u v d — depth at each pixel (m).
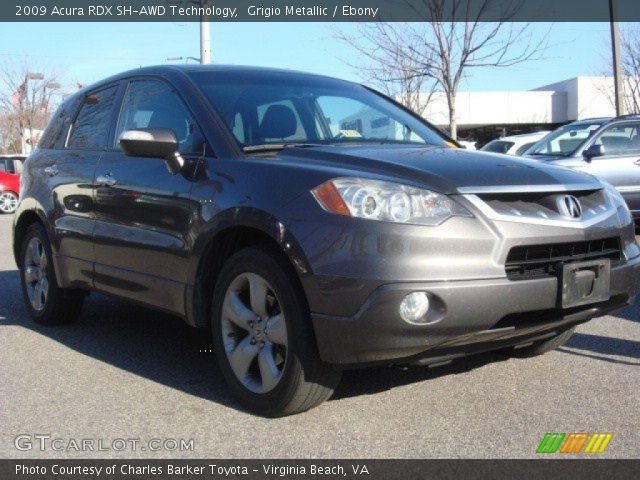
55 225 5.38
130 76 5.21
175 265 4.19
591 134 11.20
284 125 4.42
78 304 5.73
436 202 3.40
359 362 3.41
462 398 4.00
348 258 3.33
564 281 3.60
